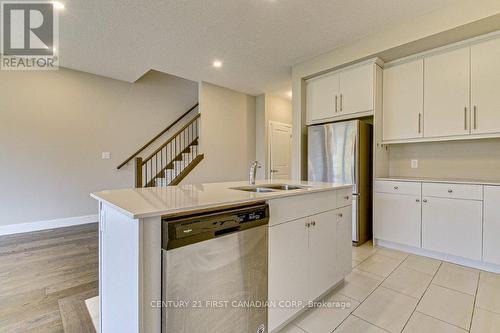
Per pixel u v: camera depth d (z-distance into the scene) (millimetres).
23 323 1611
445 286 2105
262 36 3020
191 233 1080
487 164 2801
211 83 4812
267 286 1456
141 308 983
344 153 3227
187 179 4582
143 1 2369
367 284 2148
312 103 3779
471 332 1535
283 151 5871
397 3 2406
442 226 2623
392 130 3182
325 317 1695
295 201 1652
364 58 3115
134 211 1006
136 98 4789
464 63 2666
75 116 4137
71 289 2045
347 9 2502
